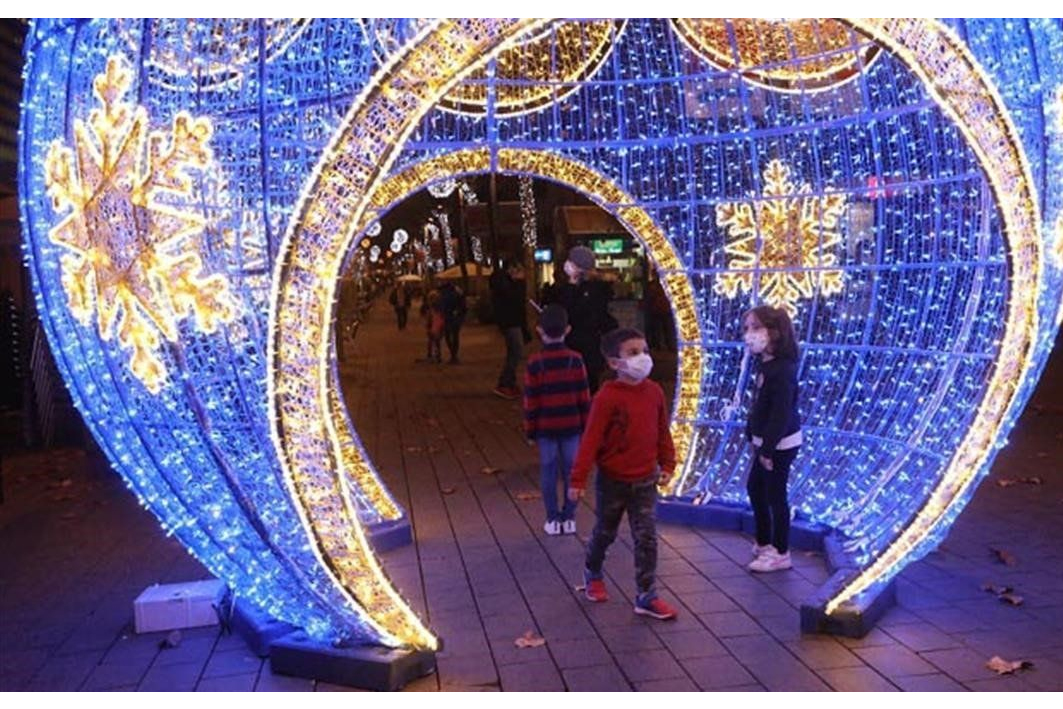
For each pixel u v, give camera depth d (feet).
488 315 97.71
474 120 26.37
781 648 15.23
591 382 32.09
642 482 16.66
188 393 13.55
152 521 23.71
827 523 20.58
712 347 23.97
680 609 17.04
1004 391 14.53
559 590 18.17
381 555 20.58
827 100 23.02
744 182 24.11
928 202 21.02
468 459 30.71
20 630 16.98
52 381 33.47
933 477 17.51
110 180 13.48
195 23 13.71
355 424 39.06
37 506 25.48
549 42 25.12
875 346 21.25
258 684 14.48
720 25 22.90
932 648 15.07
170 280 13.23
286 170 13.89
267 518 13.67
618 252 66.69
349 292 84.43
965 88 13.83
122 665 15.33
